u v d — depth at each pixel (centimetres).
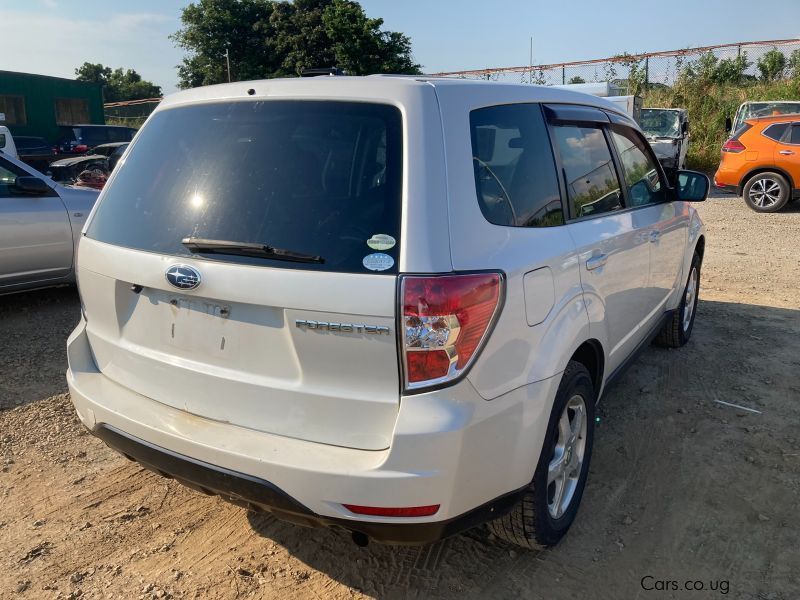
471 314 218
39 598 265
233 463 230
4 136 1730
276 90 255
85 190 682
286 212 233
